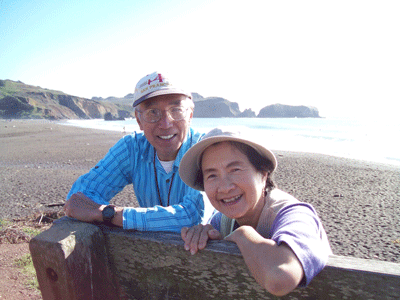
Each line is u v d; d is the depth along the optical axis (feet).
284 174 37.22
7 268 11.71
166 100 6.02
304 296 3.44
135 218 4.75
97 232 4.52
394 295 3.04
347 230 18.08
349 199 25.41
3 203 23.91
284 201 4.33
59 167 43.11
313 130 156.25
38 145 75.25
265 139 95.50
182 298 4.18
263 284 3.13
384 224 19.06
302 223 3.55
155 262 4.28
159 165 6.69
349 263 3.31
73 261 4.04
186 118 6.42
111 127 187.52
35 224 18.19
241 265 3.68
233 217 4.37
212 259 3.84
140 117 6.31
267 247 3.28
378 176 35.78
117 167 6.85
